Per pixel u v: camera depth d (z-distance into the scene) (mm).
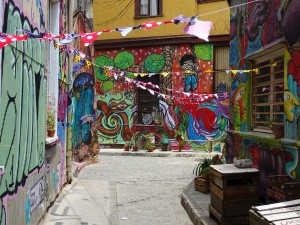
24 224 4867
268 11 6906
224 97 16562
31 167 5258
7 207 4090
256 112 7883
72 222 6312
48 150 6738
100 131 19438
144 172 12328
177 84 18219
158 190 9500
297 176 5676
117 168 13133
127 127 19047
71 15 9852
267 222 3732
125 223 6594
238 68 8797
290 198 5055
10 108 4203
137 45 18703
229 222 5566
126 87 19062
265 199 6879
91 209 7246
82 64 12477
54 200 7590
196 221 6438
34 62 5387
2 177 3906
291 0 5844
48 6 7152
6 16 3982
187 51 18047
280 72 6730
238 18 8859
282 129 6320
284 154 6156
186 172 12344
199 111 17969
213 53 17734
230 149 9484
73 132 12383
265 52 6930
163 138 17891
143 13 18750
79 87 12938
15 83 4395
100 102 19422
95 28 19234
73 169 11000
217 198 5855
